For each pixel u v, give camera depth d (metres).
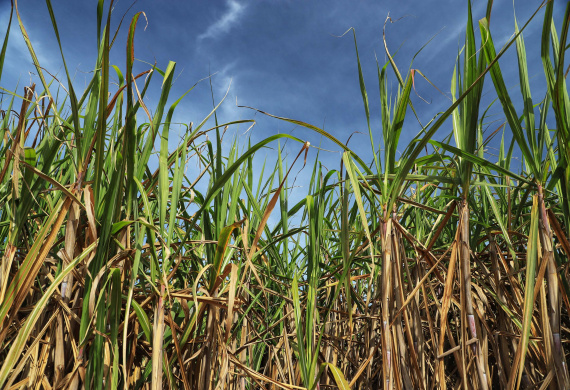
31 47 0.95
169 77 1.02
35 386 0.97
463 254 1.05
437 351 1.16
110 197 0.91
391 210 1.08
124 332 0.92
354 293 1.62
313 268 1.18
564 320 1.59
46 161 0.97
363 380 1.58
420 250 1.20
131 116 0.94
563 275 1.13
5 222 1.08
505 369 1.22
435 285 1.59
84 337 0.92
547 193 1.25
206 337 1.15
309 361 1.11
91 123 0.99
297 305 1.15
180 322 1.37
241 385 1.41
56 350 0.96
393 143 1.09
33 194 0.95
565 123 0.92
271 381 1.13
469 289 1.03
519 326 1.11
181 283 1.40
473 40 0.98
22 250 1.26
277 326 1.64
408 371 1.09
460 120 1.12
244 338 1.48
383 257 1.07
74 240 0.95
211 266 1.21
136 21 0.85
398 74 1.14
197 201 1.34
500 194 1.48
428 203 1.63
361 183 1.19
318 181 1.37
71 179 1.18
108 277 0.95
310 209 1.19
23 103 0.91
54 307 1.08
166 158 1.03
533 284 0.91
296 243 1.75
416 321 1.20
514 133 1.00
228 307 1.05
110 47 0.87
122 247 1.00
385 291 1.04
